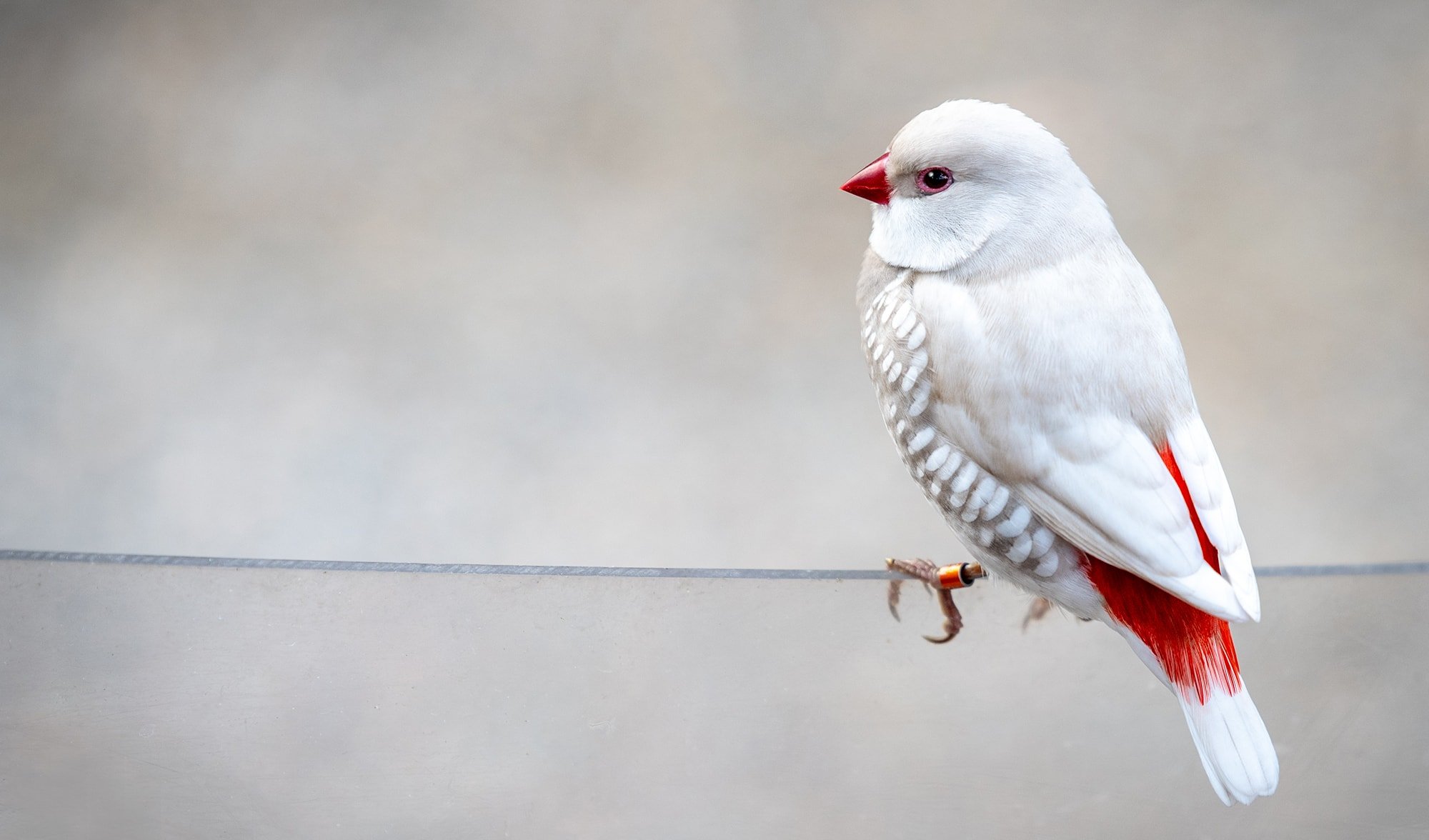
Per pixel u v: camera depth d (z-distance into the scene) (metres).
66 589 1.95
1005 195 1.98
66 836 1.94
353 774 1.95
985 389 1.97
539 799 1.95
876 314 1.99
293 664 1.95
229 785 1.94
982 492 1.98
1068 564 1.97
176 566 1.95
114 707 1.95
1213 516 1.97
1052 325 1.97
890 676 1.96
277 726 1.95
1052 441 1.97
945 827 1.95
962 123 1.98
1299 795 1.96
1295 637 1.98
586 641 1.96
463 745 1.95
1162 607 1.97
